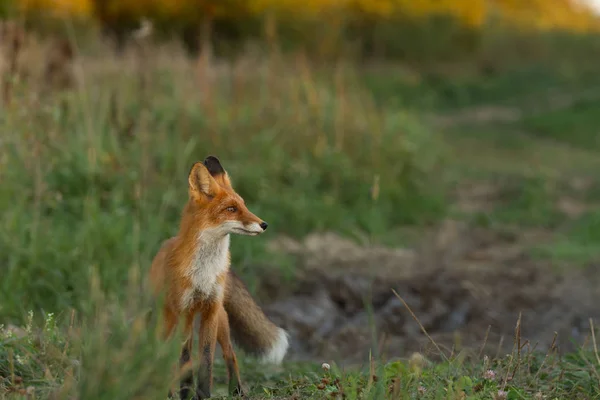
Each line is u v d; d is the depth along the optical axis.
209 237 6.87
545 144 31.03
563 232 16.86
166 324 6.80
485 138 31.73
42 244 10.29
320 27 37.91
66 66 14.88
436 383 6.79
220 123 16.19
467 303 11.32
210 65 18.44
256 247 12.43
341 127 17.39
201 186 6.96
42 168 11.95
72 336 6.93
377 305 11.62
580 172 24.55
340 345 9.97
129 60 17.27
